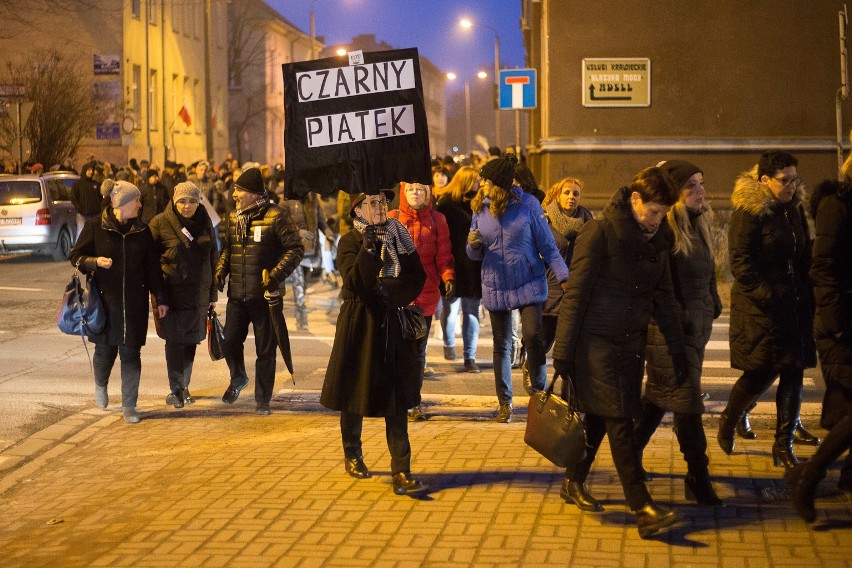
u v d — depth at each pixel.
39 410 9.51
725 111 17.33
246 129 69.62
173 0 49.56
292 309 16.02
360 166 6.78
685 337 6.06
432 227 9.06
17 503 7.02
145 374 11.16
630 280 5.62
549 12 17.33
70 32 40.75
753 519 5.80
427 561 5.30
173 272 9.16
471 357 10.93
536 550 5.41
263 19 69.88
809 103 17.28
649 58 17.30
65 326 8.89
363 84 6.75
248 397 9.98
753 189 6.36
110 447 8.27
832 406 6.13
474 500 6.27
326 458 7.36
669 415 8.48
